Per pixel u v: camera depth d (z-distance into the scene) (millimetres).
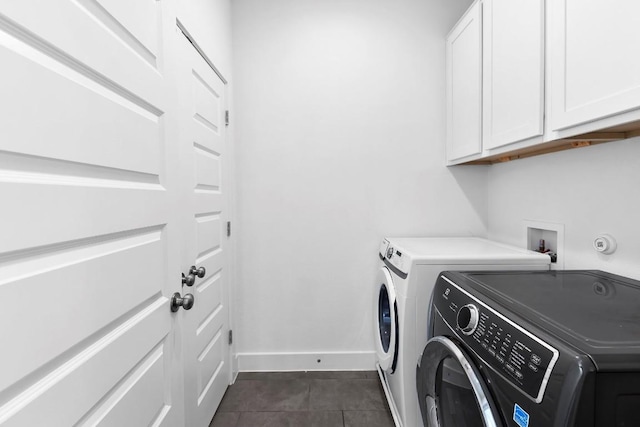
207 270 1640
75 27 645
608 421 552
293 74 2170
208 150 1677
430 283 1443
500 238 2039
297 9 2156
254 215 2203
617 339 647
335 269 2227
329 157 2195
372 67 2174
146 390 923
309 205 2207
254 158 2188
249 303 2221
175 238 1119
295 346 2242
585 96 988
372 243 2217
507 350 729
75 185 645
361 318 2236
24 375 521
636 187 1143
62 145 610
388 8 2160
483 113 1645
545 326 721
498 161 2016
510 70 1393
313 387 2041
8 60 501
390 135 2191
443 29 2160
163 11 1043
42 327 560
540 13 1188
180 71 1305
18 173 526
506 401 708
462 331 922
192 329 1413
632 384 559
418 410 1454
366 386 2051
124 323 824
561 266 1494
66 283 620
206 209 1623
